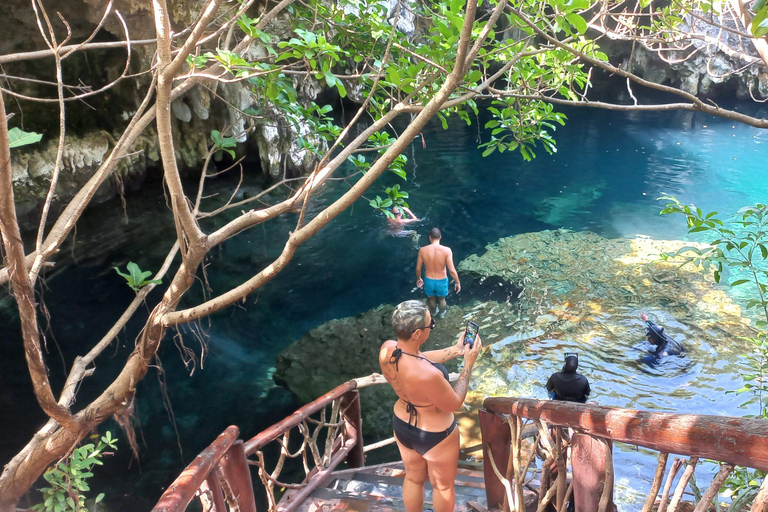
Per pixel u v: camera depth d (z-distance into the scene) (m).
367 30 4.57
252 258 11.23
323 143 14.51
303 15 4.86
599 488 2.32
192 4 8.93
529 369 7.90
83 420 2.91
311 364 8.14
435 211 13.90
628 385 7.39
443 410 2.93
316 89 15.10
